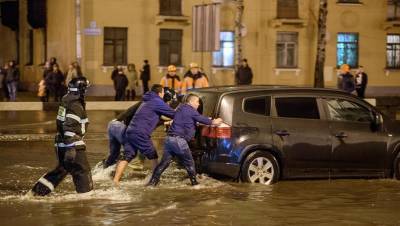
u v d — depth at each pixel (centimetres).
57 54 4891
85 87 1420
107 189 1546
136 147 1594
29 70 5406
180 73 4919
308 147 1659
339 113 1708
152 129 1596
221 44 5028
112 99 4466
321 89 1709
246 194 1523
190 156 1566
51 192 1489
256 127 1616
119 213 1315
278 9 5109
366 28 5303
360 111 1730
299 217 1317
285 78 5153
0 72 4725
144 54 4856
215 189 1566
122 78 4162
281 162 1645
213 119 1592
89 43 4750
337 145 1686
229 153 1590
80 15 4700
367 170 1725
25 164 1922
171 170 1834
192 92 1709
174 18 4834
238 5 4394
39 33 5231
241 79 4284
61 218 1266
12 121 3109
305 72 5181
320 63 4775
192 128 1570
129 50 4825
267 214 1338
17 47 5697
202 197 1480
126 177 1730
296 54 5169
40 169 1836
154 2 4847
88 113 3544
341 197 1528
